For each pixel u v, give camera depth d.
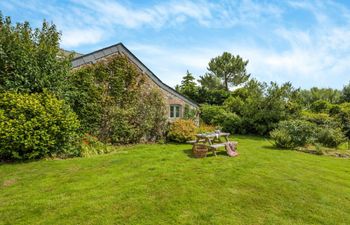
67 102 8.71
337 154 9.35
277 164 7.09
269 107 15.62
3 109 6.68
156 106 12.16
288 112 15.36
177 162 7.09
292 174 6.04
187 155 8.20
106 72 10.63
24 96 7.02
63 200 4.16
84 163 6.76
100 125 10.19
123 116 10.73
